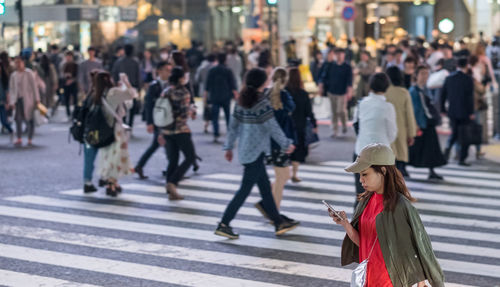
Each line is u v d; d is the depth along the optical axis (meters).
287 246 11.05
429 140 15.94
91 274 9.70
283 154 12.08
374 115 11.64
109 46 45.34
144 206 13.78
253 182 11.41
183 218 12.85
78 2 45.44
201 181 16.19
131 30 46.12
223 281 9.39
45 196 14.59
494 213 13.29
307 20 40.66
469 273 9.72
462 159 18.19
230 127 11.54
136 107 25.14
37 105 21.56
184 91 14.09
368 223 6.30
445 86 18.08
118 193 14.92
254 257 10.47
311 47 37.19
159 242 11.27
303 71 36.91
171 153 14.24
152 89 15.71
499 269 9.91
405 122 13.58
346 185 15.81
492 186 15.72
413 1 56.97
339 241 11.33
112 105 14.24
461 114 17.89
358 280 6.20
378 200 6.30
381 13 36.94
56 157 19.33
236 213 12.10
